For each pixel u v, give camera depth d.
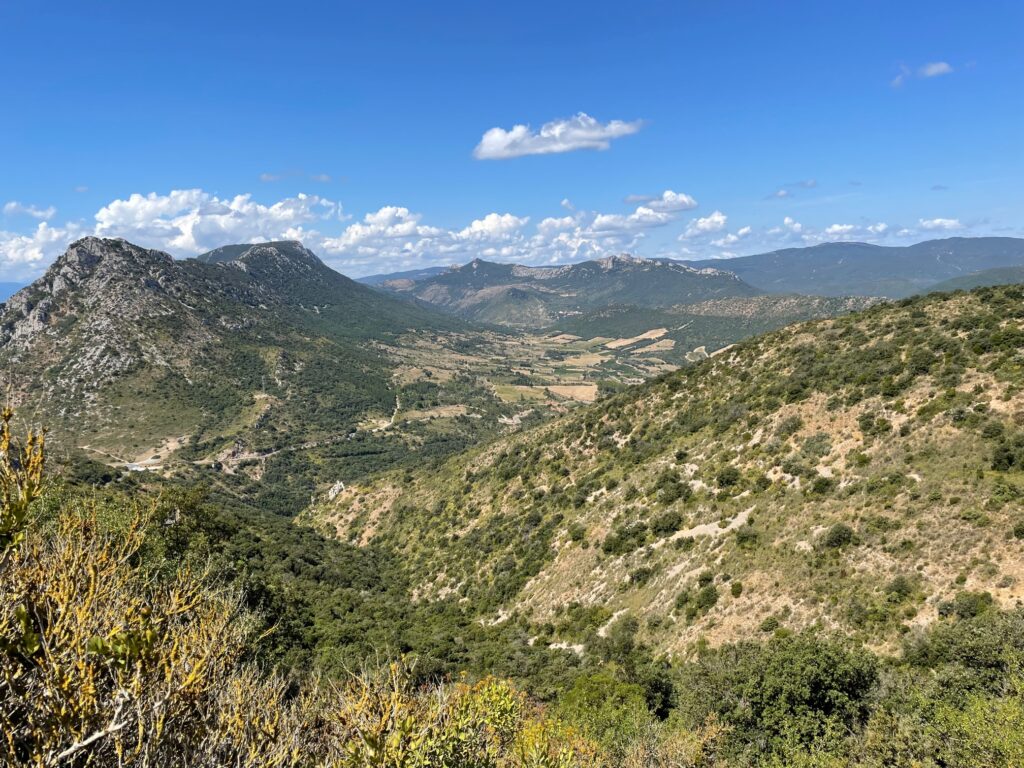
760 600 33.75
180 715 4.89
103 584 5.40
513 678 34.97
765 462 47.41
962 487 33.00
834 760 17.27
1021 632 20.33
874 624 27.69
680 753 18.97
